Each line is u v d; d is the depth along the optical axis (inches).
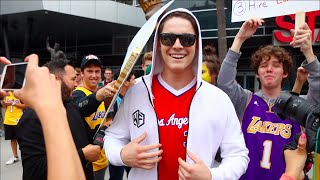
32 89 32.4
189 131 67.2
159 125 68.4
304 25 83.9
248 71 563.8
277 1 101.8
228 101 70.7
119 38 730.8
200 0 541.6
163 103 69.6
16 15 545.3
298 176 62.0
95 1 553.6
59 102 32.6
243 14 109.7
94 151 86.2
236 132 70.2
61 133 31.4
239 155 68.0
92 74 140.9
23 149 82.9
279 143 89.4
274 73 94.7
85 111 107.3
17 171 231.8
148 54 152.0
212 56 110.9
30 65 33.4
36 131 82.1
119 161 67.0
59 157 30.6
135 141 66.5
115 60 740.7
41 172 80.4
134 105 70.7
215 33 532.1
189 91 70.3
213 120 67.8
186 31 66.3
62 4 516.7
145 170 68.6
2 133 343.0
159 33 69.9
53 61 103.6
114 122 74.7
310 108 63.1
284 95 69.8
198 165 60.3
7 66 51.8
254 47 526.9
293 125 89.7
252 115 94.0
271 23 488.1
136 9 613.3
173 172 67.2
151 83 70.9
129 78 72.1
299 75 96.6
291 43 84.7
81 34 723.4
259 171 89.8
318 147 60.4
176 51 66.9
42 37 756.0
